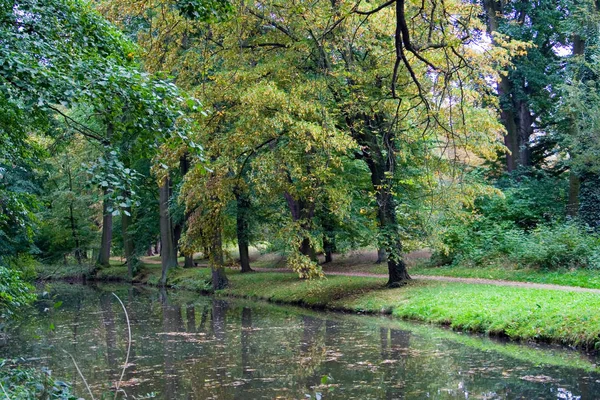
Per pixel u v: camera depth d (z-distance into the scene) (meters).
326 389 8.78
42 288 31.84
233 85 15.80
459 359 10.74
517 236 24.27
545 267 21.25
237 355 11.90
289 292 23.09
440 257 27.50
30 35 7.16
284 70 15.82
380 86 16.34
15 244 19.59
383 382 9.14
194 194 17.69
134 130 6.69
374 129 17.64
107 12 13.38
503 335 12.99
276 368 10.51
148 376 10.05
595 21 23.34
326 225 27.36
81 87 6.26
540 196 28.38
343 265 32.53
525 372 9.52
